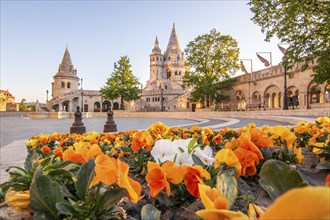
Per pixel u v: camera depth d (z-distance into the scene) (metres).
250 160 1.51
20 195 1.13
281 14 15.24
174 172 1.19
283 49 30.78
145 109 75.94
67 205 0.97
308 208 0.42
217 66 45.69
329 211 0.41
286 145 2.15
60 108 74.25
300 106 32.12
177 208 1.40
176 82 95.81
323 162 2.08
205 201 0.76
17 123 28.16
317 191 0.41
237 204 1.32
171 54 104.12
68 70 83.25
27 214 1.18
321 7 13.56
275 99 37.81
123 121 29.14
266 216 0.45
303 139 3.53
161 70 103.94
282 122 16.05
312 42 15.01
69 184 1.36
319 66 15.42
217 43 45.50
